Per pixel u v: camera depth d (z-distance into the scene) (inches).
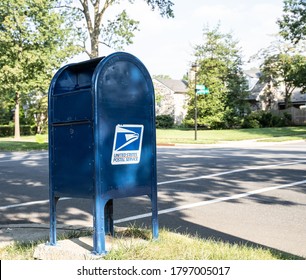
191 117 2124.8
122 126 195.0
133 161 200.1
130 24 1247.5
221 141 1240.2
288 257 196.9
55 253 193.9
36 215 328.8
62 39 1430.9
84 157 191.5
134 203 358.0
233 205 341.4
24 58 1453.0
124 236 218.5
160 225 280.1
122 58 195.6
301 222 283.1
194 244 207.0
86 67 213.2
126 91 197.0
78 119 192.7
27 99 2118.6
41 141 1366.9
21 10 1401.3
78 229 256.1
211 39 2116.1
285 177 480.4
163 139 1316.4
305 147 982.4
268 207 331.3
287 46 2252.7
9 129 2223.2
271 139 1261.1
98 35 1194.0
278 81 2423.7
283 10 1879.9
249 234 254.2
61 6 1245.7
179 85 2741.1
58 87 208.4
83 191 192.2
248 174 510.3
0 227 281.0
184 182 463.5
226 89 2128.4
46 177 534.9
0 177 543.2
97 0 1179.3
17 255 206.2
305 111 2346.2
